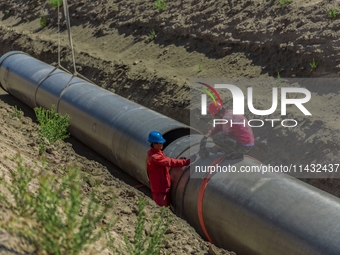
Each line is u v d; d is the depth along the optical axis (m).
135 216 7.55
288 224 6.03
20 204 4.36
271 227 6.17
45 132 9.63
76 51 16.89
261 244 6.27
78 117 10.88
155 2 17.03
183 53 14.52
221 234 6.94
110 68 15.09
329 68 11.28
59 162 9.12
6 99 14.64
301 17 12.70
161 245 6.00
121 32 17.05
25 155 7.83
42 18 20.22
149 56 15.15
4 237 4.02
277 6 13.58
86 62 16.03
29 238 4.10
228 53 13.57
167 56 14.73
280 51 12.45
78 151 10.98
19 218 4.31
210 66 13.48
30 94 12.94
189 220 7.62
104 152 10.16
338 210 6.00
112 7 18.16
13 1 23.16
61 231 4.07
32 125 11.59
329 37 11.71
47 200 4.18
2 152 6.73
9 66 14.27
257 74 12.45
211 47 14.09
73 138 11.64
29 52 18.67
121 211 7.57
